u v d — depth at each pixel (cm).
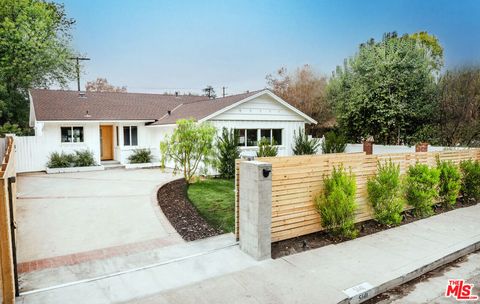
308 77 3569
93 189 1111
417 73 1725
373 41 2153
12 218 407
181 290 427
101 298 406
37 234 648
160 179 1344
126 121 1822
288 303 398
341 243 606
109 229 678
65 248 574
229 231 659
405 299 439
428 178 780
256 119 1597
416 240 628
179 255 542
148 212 805
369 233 667
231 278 461
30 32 2359
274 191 577
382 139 1872
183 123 1150
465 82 1659
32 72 2467
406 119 1739
